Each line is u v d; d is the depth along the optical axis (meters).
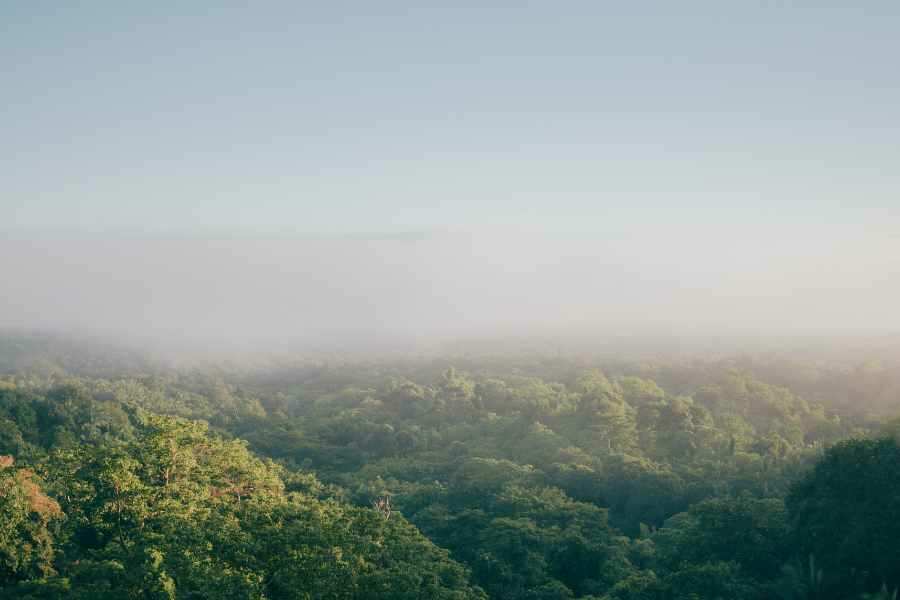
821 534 97.62
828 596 92.50
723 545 106.06
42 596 72.56
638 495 158.62
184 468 97.69
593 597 101.12
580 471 170.25
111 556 81.94
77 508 92.56
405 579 77.00
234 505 94.50
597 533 126.38
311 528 80.94
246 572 72.56
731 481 161.00
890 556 89.06
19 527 86.50
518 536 118.94
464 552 121.25
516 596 106.88
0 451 154.50
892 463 97.75
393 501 158.62
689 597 91.81
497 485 159.88
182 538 76.50
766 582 98.00
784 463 171.88
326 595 71.88
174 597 68.50
